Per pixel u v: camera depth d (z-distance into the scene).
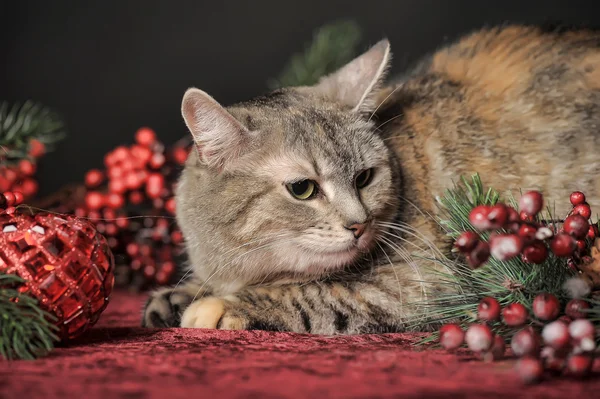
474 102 0.89
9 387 0.53
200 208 0.82
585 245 0.64
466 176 0.85
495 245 0.57
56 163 1.47
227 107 0.86
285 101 0.87
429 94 0.90
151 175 0.97
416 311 0.76
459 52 0.96
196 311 0.75
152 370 0.56
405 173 0.86
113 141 1.50
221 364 0.58
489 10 1.50
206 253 0.82
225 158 0.80
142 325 0.80
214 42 1.52
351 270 0.81
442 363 0.58
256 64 1.52
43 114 0.95
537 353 0.57
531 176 0.86
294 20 1.52
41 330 0.61
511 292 0.64
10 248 0.62
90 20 1.49
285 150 0.79
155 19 1.51
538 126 0.87
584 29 0.96
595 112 0.87
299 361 0.58
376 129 0.85
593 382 0.54
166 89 1.52
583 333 0.56
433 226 0.83
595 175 0.86
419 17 1.51
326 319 0.76
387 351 0.62
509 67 0.91
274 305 0.75
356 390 0.52
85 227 0.66
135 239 0.99
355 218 0.78
